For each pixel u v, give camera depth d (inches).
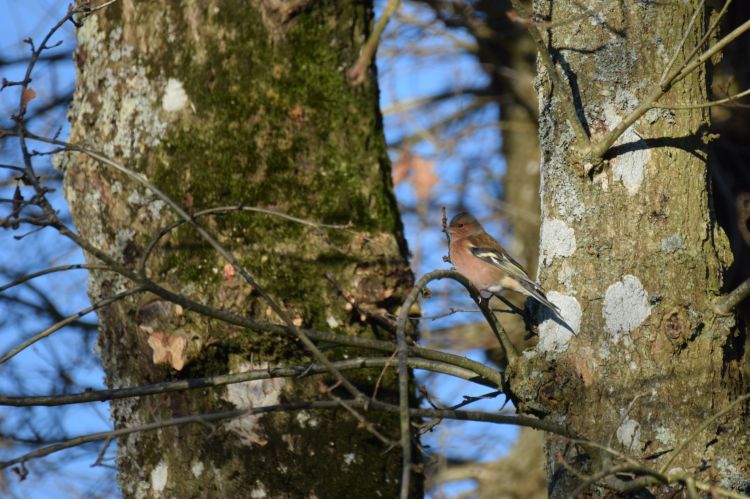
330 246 405.1
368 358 363.9
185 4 417.4
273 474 384.5
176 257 400.8
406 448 279.0
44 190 326.3
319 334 360.5
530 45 927.0
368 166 422.9
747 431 338.3
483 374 363.6
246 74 414.0
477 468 858.8
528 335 376.5
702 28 367.2
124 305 408.8
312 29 422.3
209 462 387.5
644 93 356.5
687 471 327.3
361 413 395.5
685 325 337.7
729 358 342.3
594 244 349.1
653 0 362.6
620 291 343.3
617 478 318.0
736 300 337.1
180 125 410.0
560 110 365.7
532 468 848.9
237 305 393.7
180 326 393.4
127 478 406.3
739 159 681.6
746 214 658.2
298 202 409.4
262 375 363.6
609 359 340.2
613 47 361.1
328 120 418.3
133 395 359.3
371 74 434.0
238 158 407.5
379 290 406.6
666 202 347.6
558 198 360.2
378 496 387.2
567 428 330.3
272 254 401.4
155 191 337.7
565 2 370.9
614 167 351.3
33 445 592.7
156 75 415.8
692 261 344.2
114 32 426.3
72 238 331.3
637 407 333.4
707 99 365.7
